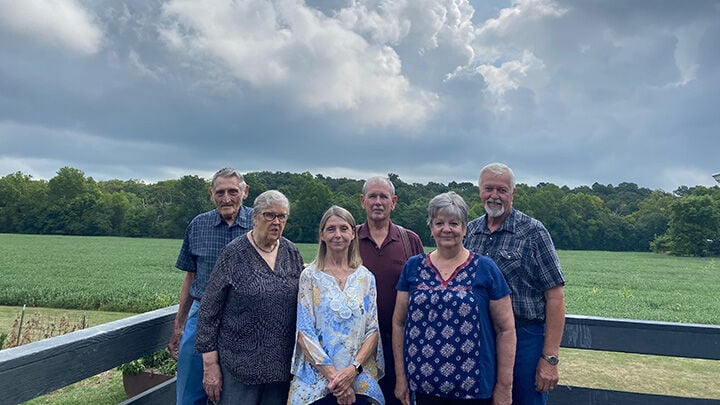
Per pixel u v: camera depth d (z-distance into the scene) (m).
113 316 15.30
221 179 3.21
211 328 2.66
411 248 3.49
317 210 77.06
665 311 22.56
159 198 104.06
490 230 2.97
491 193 2.88
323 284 2.75
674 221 78.31
